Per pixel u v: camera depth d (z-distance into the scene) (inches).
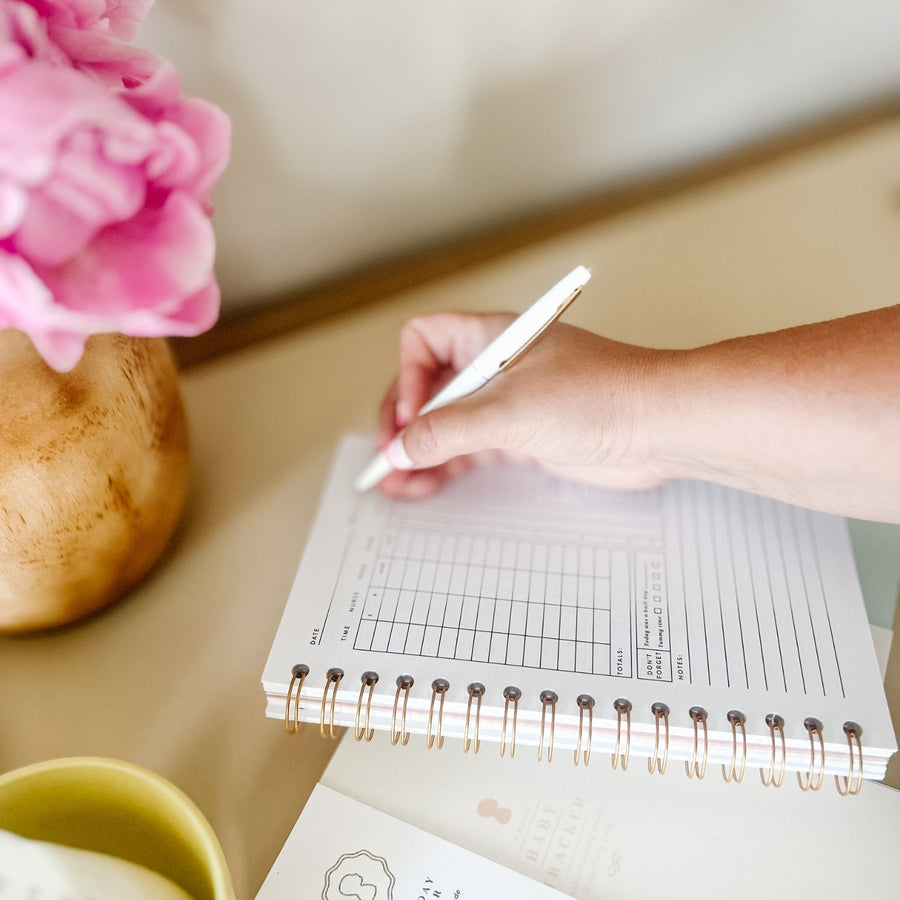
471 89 21.0
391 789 14.7
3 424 12.9
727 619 15.5
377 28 19.0
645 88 23.0
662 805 14.6
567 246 24.2
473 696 14.4
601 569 16.4
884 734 13.9
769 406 15.0
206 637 16.9
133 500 15.1
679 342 21.5
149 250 10.1
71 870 11.2
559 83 21.8
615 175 24.8
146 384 14.9
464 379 16.6
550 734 14.3
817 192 25.1
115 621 17.2
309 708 15.0
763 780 14.2
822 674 14.7
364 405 21.2
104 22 10.9
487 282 23.3
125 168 9.5
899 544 17.9
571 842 14.1
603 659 14.9
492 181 23.2
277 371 22.0
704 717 14.0
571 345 17.2
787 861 14.0
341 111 20.1
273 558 18.3
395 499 18.0
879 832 14.3
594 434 16.3
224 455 20.2
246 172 20.1
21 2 9.5
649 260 23.7
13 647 16.8
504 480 18.4
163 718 15.8
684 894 13.6
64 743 15.5
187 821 11.8
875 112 26.8
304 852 13.9
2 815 12.0
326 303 23.4
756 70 23.9
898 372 14.3
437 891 13.5
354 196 21.8
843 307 22.2
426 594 16.0
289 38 18.4
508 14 19.9
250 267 22.0
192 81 18.2
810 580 16.2
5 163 8.4
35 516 13.6
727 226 24.4
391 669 14.8
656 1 21.2
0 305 9.1
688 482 18.1
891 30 24.5
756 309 22.3
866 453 14.6
